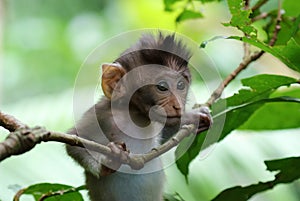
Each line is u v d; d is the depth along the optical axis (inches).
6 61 792.9
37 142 198.2
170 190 369.7
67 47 832.9
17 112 537.0
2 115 218.5
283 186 485.4
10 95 784.9
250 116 331.9
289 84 296.5
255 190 297.6
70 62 823.1
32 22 867.4
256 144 495.5
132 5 802.2
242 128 347.3
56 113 523.5
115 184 329.1
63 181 454.3
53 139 205.5
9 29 836.6
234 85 454.3
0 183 446.9
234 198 300.2
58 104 533.6
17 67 802.8
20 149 192.9
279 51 277.6
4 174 452.4
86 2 893.8
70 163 464.1
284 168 296.4
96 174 290.2
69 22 870.4
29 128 199.6
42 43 842.8
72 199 298.4
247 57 333.7
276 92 339.0
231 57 682.8
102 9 882.8
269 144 497.7
